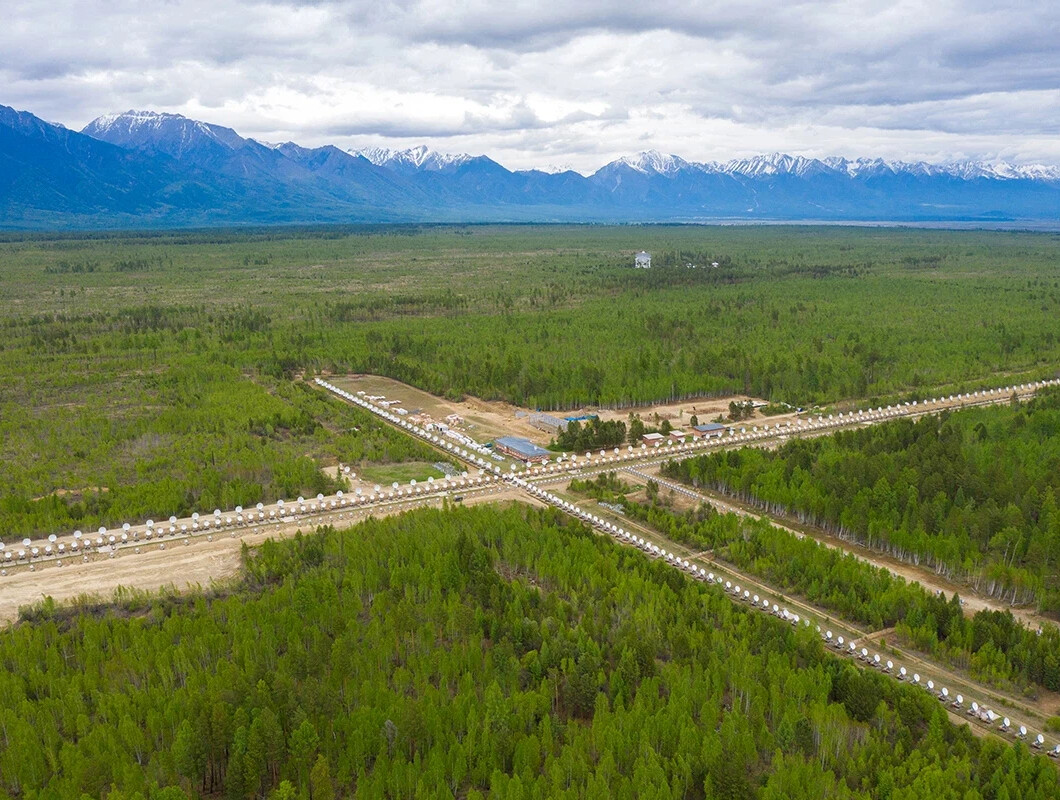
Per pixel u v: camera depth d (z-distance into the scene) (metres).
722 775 75.62
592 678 89.88
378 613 104.50
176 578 119.69
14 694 86.69
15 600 113.19
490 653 95.38
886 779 76.19
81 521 135.12
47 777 78.94
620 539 134.12
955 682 97.69
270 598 105.31
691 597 107.56
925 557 125.56
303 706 84.69
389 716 84.00
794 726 83.06
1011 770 77.12
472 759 80.75
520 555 119.62
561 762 78.56
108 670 89.81
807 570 118.00
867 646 104.25
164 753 79.06
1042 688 96.88
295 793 76.44
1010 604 115.75
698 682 89.19
